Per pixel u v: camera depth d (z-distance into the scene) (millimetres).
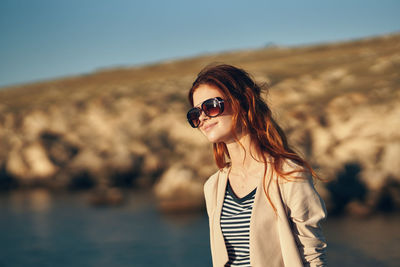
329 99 31734
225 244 2285
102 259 15633
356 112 28266
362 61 45312
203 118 2322
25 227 21266
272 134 2266
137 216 22375
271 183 2160
